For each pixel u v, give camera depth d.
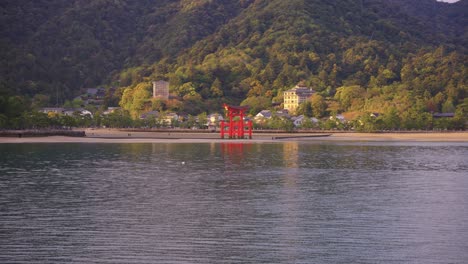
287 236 51.84
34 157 125.31
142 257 45.69
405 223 56.75
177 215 60.44
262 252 47.12
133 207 64.81
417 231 53.53
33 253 46.50
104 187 79.81
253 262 44.78
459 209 64.06
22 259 45.16
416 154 145.62
